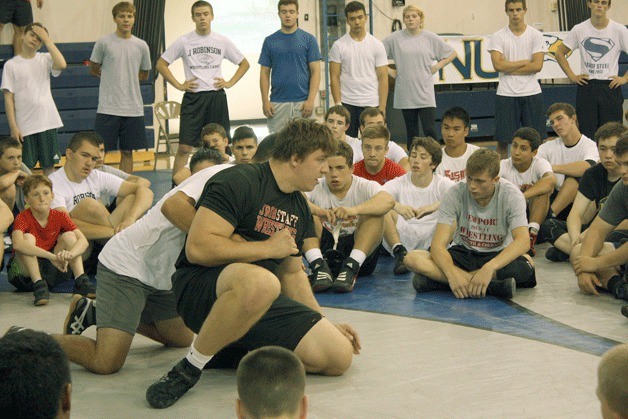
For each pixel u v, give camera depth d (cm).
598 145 479
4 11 997
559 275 470
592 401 278
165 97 1214
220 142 547
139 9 1128
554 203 572
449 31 1345
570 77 806
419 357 329
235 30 1355
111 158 1041
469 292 420
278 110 766
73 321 338
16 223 451
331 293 446
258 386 179
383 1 1316
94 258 501
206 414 276
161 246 312
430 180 518
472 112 1112
